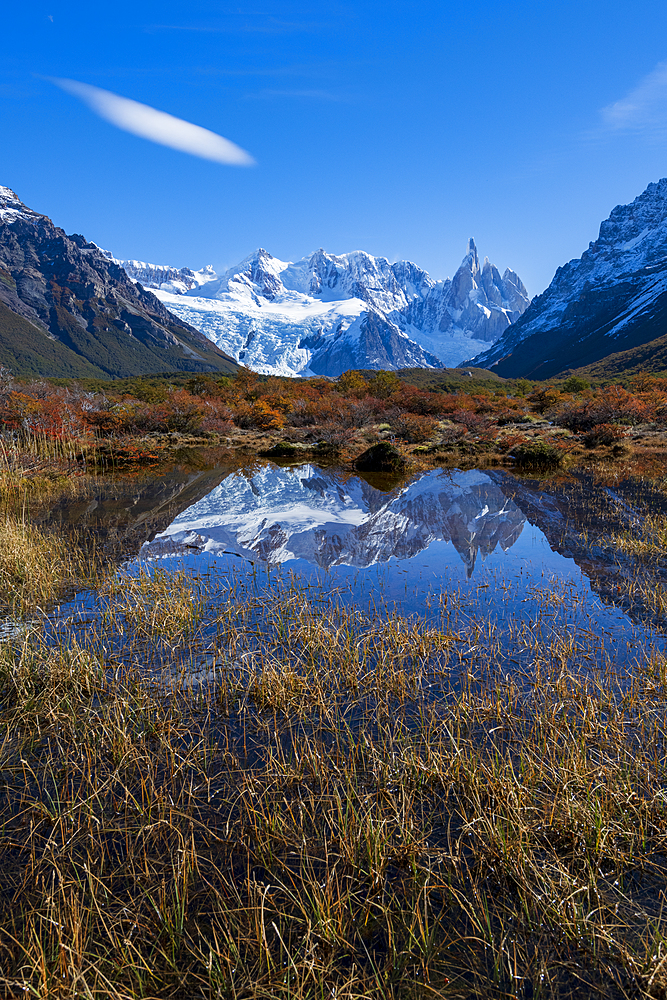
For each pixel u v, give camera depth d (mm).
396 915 2402
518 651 4895
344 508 11719
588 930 2297
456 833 2846
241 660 4836
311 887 2510
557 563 7457
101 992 2076
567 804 2871
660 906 2424
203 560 8031
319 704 4051
